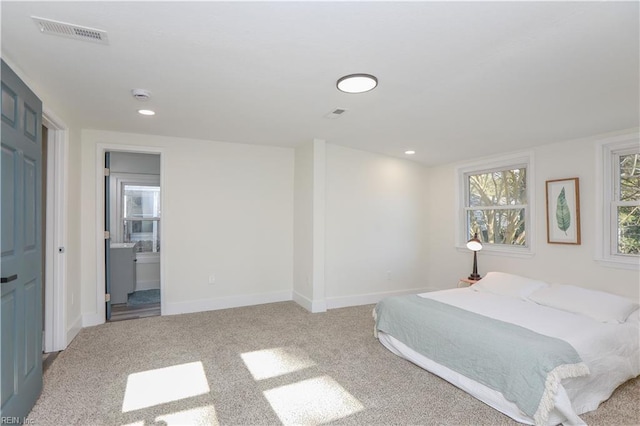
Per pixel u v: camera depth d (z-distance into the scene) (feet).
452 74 7.48
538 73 7.29
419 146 13.96
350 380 8.20
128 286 15.49
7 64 6.28
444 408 7.05
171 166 13.52
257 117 10.86
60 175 9.87
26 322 6.51
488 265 14.46
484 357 7.21
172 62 7.05
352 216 15.28
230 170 14.58
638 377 8.36
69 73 7.52
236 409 6.95
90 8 5.20
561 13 5.22
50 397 7.25
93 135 12.33
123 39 6.13
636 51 6.24
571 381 6.60
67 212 10.15
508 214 14.01
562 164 11.89
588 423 6.52
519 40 6.04
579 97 8.40
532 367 6.39
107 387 7.72
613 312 8.54
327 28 5.78
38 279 7.13
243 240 14.84
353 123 11.39
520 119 10.16
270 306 14.75
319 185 14.03
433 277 17.11
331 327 12.08
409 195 16.75
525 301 10.32
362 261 15.52
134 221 19.39
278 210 15.56
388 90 8.45
